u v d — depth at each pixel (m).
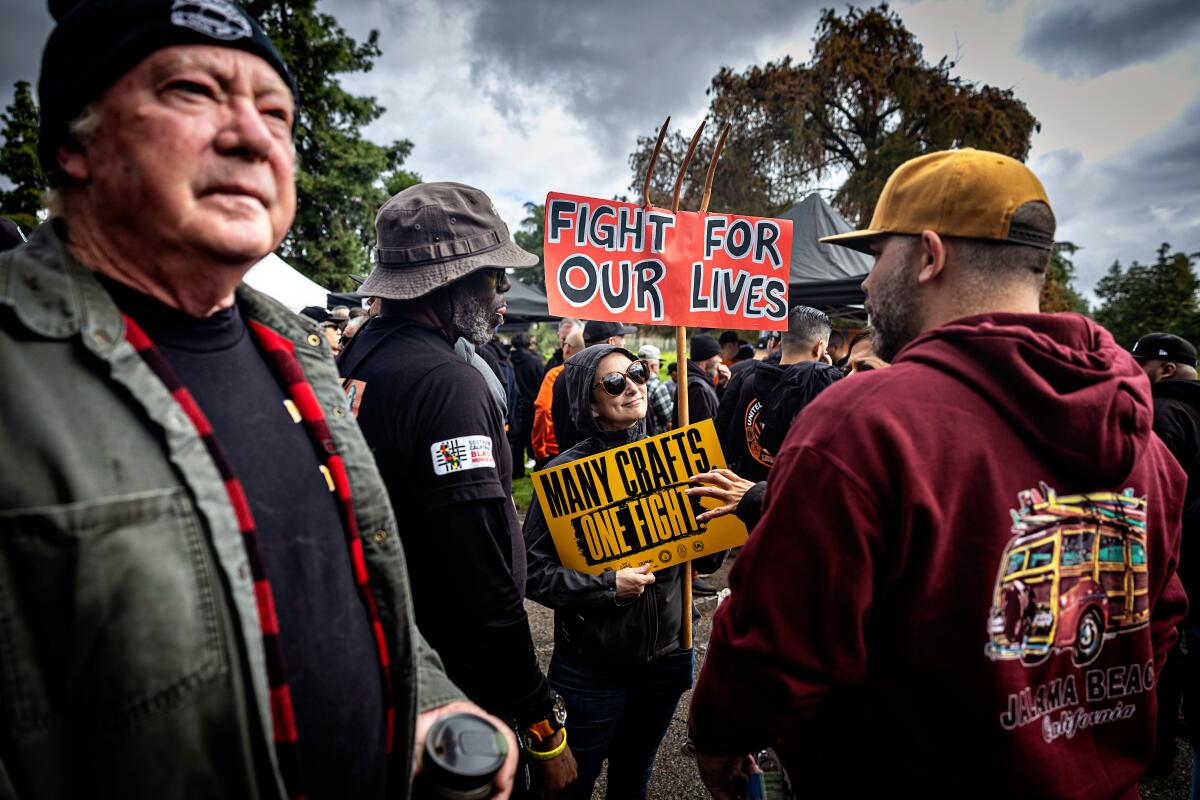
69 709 0.58
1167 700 2.41
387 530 0.91
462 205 1.51
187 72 0.67
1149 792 2.39
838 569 0.83
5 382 0.58
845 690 0.92
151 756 0.60
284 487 0.79
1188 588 1.99
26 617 0.56
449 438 1.27
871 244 1.12
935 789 0.84
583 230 1.88
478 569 1.27
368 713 0.84
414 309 1.49
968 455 0.81
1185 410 2.47
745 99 15.27
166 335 0.74
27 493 0.56
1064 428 0.81
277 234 0.80
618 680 1.73
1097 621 0.88
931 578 0.80
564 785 1.46
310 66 19.42
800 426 0.93
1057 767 0.83
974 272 0.94
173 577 0.62
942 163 0.99
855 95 15.17
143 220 0.68
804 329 3.58
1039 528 0.82
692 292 1.96
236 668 0.66
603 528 1.78
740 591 0.93
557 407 4.10
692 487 1.76
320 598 0.79
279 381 0.87
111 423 0.63
